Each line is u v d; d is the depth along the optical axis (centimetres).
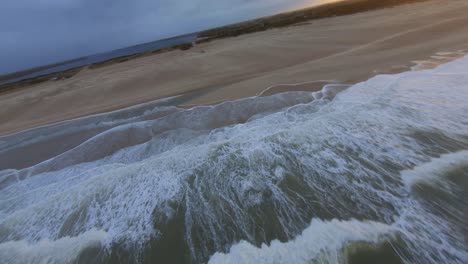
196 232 394
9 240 430
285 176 486
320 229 370
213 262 345
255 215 409
